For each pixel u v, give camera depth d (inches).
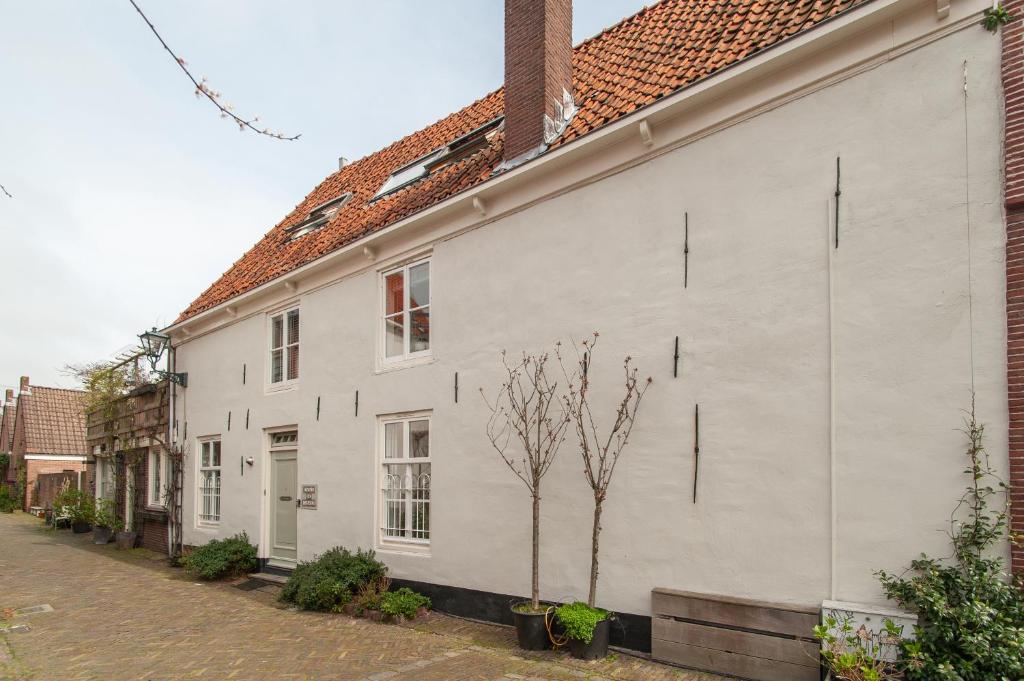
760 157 223.3
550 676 213.3
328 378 398.3
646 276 249.3
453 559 307.0
